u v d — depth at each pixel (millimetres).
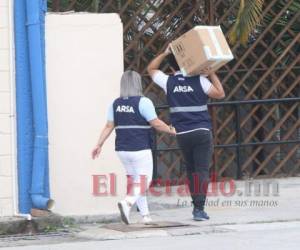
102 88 31453
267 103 41125
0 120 30156
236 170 41344
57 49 30906
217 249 26141
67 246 27250
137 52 39094
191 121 30391
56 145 30953
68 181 31141
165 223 30719
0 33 30188
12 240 28719
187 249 26188
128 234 28797
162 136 39438
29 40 30188
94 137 31391
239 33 38562
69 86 31094
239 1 40469
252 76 41656
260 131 42188
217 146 40094
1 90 30188
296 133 42562
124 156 29547
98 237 28578
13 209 30312
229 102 40000
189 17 39938
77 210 31266
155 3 39406
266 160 42031
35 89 30109
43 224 30000
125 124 29328
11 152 30312
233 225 30625
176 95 30500
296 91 42562
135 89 29438
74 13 31219
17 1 30281
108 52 31500
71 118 31141
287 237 28125
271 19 41438
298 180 41219
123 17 38656
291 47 41875
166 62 38812
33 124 30391
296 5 41594
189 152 30938
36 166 30125
